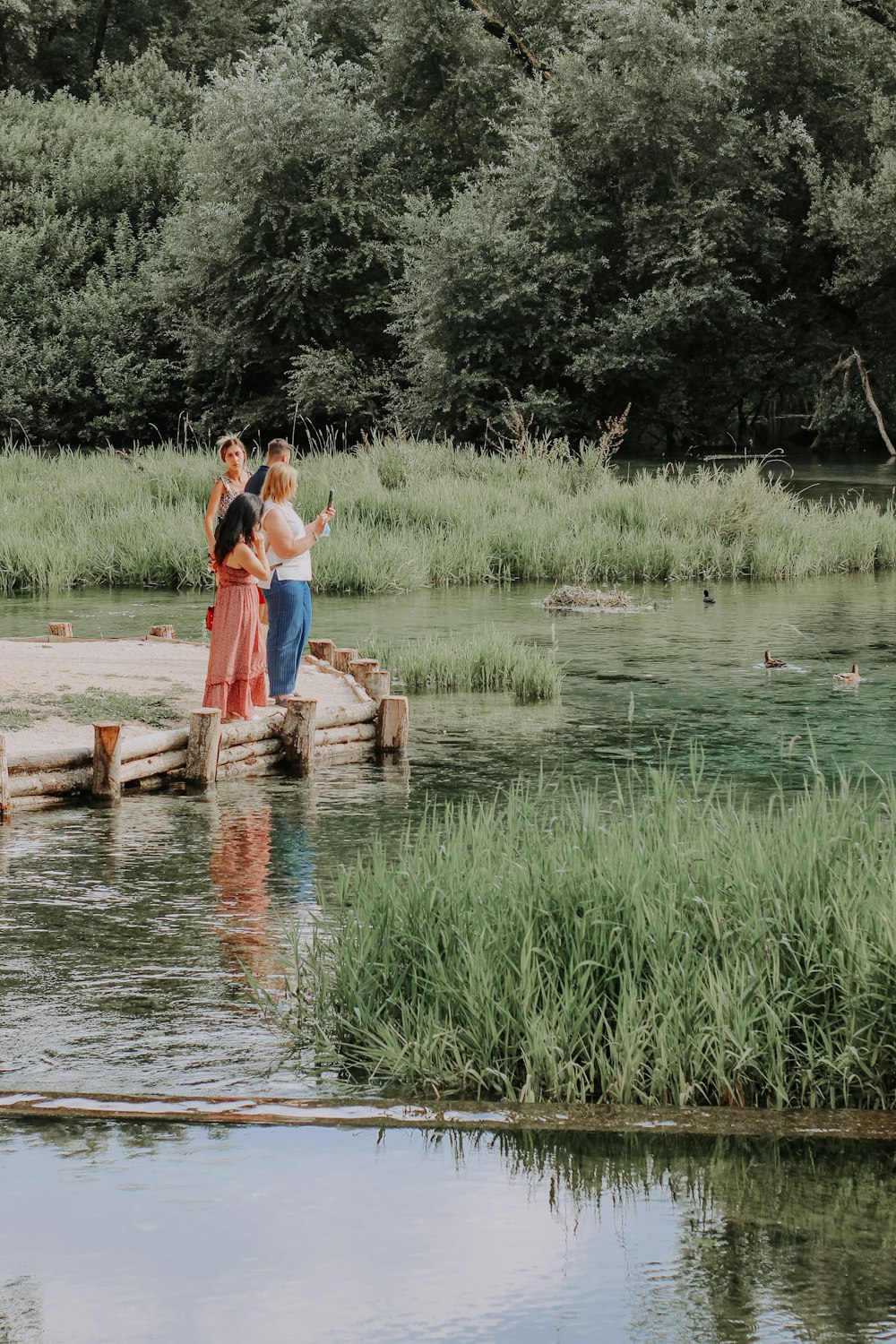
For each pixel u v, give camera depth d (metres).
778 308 41.09
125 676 11.75
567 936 5.49
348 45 49.25
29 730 9.91
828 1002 5.22
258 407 44.09
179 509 23.64
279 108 42.22
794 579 22.30
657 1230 4.08
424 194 44.31
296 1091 5.01
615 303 40.19
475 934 5.52
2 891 7.19
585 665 14.59
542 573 21.97
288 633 11.01
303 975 5.89
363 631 16.33
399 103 46.09
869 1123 4.84
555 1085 4.99
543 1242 4.02
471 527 22.91
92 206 51.28
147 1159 4.50
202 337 44.09
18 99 56.81
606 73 39.53
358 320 43.66
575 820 6.75
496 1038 5.13
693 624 17.38
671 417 40.47
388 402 42.12
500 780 9.88
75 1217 4.15
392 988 5.60
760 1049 5.06
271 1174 4.42
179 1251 3.97
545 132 40.12
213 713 9.64
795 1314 3.66
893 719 11.83
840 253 40.03
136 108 59.38
